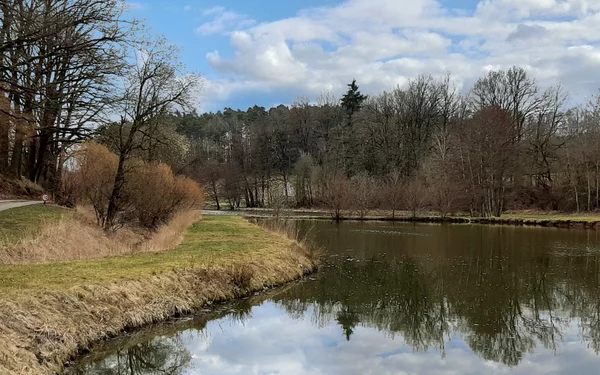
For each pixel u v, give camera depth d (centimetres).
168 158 3362
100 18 1605
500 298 1563
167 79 2280
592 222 3909
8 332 800
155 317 1136
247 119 11506
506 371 939
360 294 1602
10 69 1597
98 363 918
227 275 1469
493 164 4834
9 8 1435
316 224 4409
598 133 4647
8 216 1902
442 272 1991
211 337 1121
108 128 2261
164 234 2150
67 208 2595
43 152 3297
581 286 1738
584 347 1098
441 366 962
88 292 1040
